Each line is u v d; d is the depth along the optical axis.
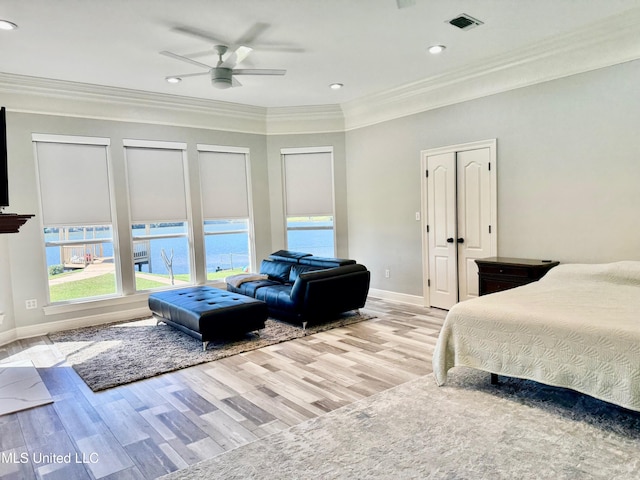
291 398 2.98
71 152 5.12
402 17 3.46
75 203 5.16
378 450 2.29
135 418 2.77
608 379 2.31
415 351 3.88
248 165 6.59
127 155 5.54
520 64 4.37
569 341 2.46
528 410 2.68
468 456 2.20
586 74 3.98
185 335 4.62
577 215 4.14
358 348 4.00
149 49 3.98
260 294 5.12
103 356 3.99
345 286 4.86
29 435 2.59
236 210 6.53
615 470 2.04
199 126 6.09
